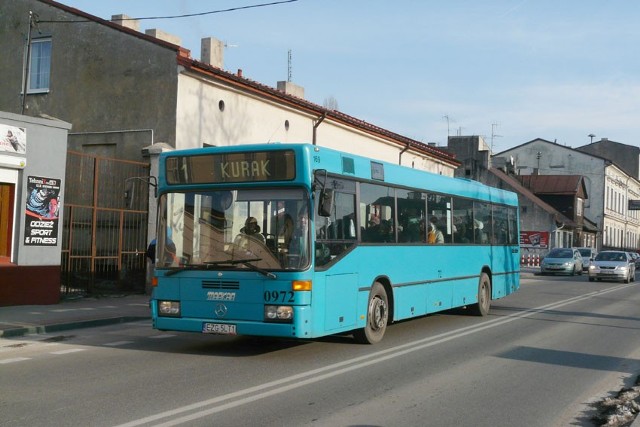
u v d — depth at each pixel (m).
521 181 68.19
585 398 8.13
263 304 9.74
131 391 8.05
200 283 10.14
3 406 7.30
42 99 22.66
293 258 9.74
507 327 14.82
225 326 9.92
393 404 7.61
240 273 9.89
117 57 21.45
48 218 16.44
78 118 21.98
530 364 10.29
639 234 97.06
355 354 10.82
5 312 14.86
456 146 58.97
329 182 10.41
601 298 23.98
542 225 58.75
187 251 10.35
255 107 23.41
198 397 7.75
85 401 7.53
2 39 23.56
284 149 9.93
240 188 10.16
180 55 20.48
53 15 22.64
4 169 15.57
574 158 75.88
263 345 11.73
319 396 7.91
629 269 36.50
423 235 13.77
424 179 13.99
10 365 9.77
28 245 16.00
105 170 19.62
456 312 17.91
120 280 19.38
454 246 15.32
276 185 9.95
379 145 31.72
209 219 10.27
